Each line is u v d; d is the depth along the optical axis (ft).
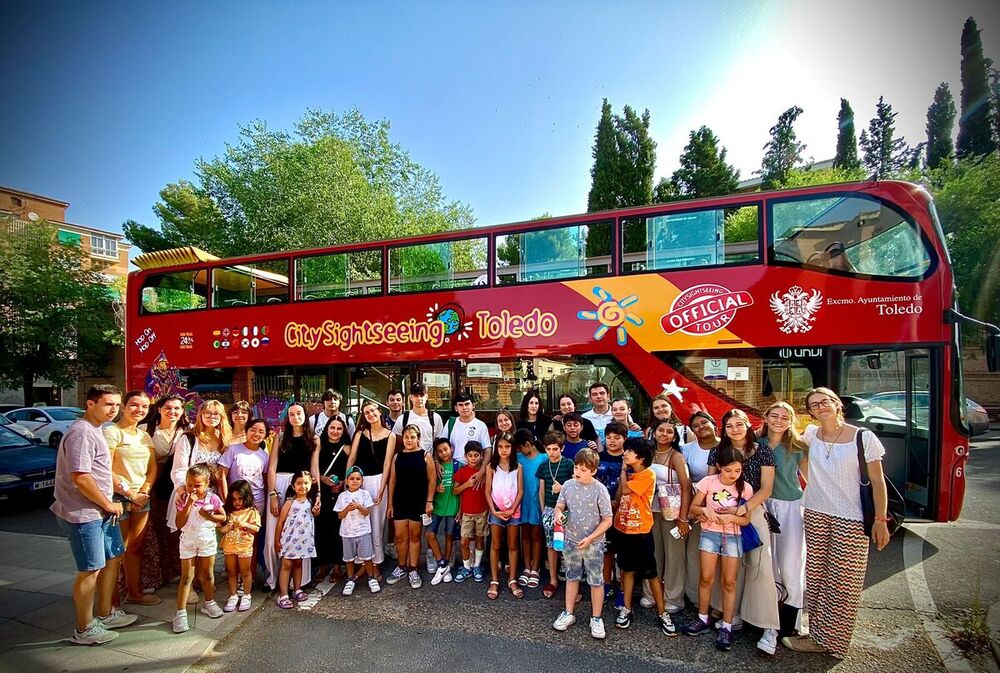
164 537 17.21
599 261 22.33
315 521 17.08
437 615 15.16
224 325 28.45
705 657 12.51
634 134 82.48
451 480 17.84
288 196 73.05
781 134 109.81
